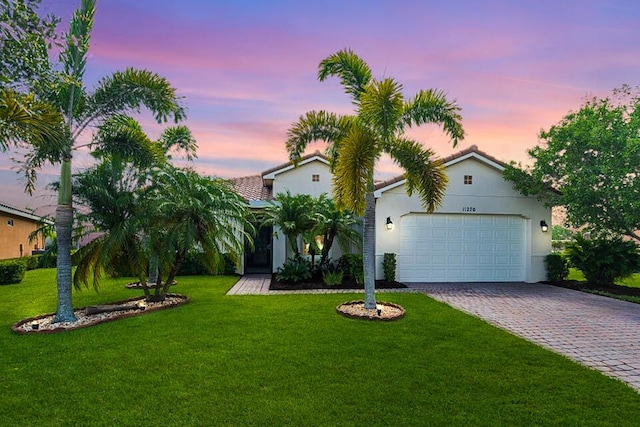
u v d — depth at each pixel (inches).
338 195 305.9
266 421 140.2
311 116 332.5
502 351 218.5
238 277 550.0
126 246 318.7
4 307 342.3
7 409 148.8
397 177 498.0
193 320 284.2
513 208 515.5
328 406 151.3
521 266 522.6
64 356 206.5
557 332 268.2
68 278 287.0
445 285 482.3
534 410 149.9
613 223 454.0
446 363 198.8
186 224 330.6
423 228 507.2
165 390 164.9
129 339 236.5
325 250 504.1
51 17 183.0
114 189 315.3
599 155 444.5
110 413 145.6
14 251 745.0
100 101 293.3
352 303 342.0
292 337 241.8
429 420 141.6
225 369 188.4
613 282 483.5
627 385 176.6
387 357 206.8
